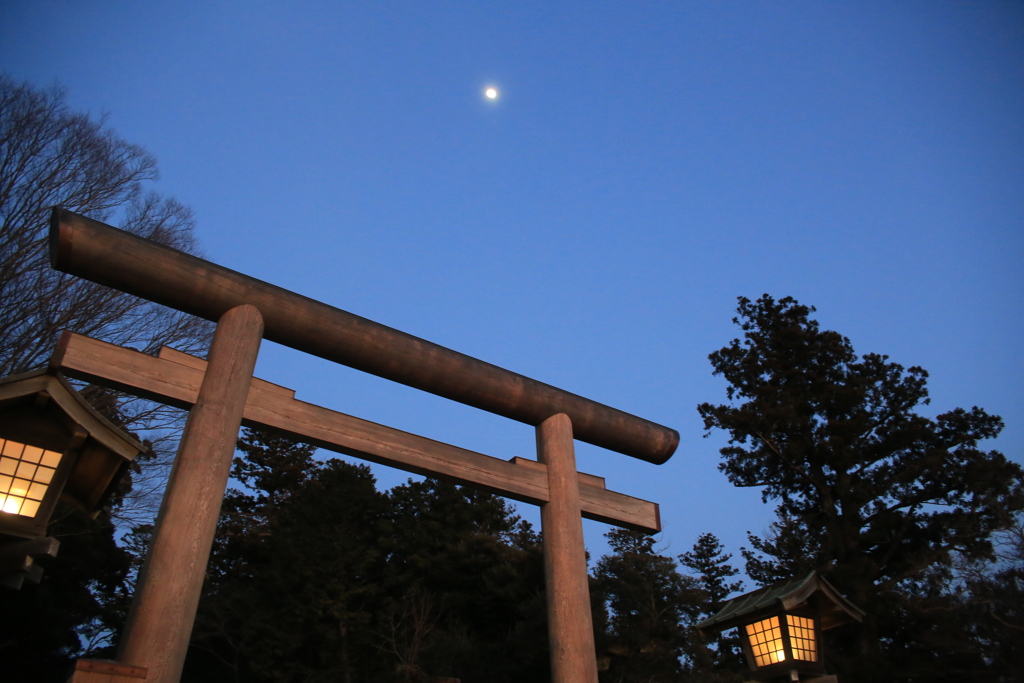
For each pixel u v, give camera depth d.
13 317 12.88
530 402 7.07
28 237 13.36
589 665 6.03
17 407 5.54
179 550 4.65
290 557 20.25
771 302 24.34
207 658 21.48
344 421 6.00
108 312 13.70
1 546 5.37
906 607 16.50
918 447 20.00
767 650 8.32
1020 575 15.11
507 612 19.67
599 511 7.07
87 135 14.22
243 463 27.52
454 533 22.09
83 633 20.03
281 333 5.93
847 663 15.84
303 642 19.47
